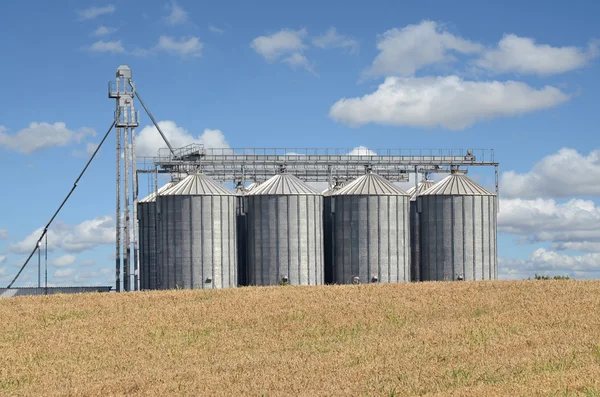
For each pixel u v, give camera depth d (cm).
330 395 2761
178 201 8525
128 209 8519
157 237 8681
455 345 3791
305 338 4384
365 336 4334
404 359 3431
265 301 5644
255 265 8662
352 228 8719
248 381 3081
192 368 3494
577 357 3288
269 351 3978
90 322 4966
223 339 4394
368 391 2800
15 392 3209
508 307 5225
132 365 3747
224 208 8606
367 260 8675
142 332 4641
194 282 8450
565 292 5772
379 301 5559
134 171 8619
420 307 5316
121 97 8556
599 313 4700
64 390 3177
